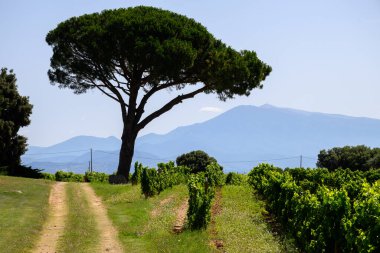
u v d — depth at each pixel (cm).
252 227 1853
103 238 1838
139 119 4722
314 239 1382
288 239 1650
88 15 4394
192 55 3950
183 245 1581
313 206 1414
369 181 3181
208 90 4819
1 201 2700
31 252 1584
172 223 2044
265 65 4806
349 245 1161
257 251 1458
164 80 4409
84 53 4253
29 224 2034
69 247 1647
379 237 1034
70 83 4681
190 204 1898
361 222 1106
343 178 2870
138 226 2028
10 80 5459
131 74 4425
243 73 4347
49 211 2542
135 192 3278
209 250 1479
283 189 1953
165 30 4050
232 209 2325
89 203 3031
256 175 3186
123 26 3969
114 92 4553
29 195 3086
